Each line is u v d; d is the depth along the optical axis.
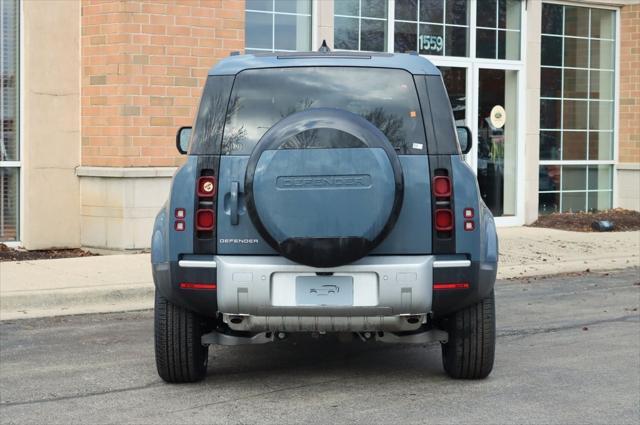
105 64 13.42
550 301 11.21
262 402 6.67
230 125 6.69
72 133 13.75
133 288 10.93
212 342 6.88
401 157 6.57
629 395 6.85
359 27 16.09
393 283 6.40
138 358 8.10
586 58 19.12
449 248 6.52
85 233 13.80
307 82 6.80
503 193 17.88
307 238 6.24
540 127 18.52
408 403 6.63
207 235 6.53
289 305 6.43
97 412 6.43
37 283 11.07
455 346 7.07
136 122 13.38
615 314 10.34
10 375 7.48
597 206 19.41
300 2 15.37
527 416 6.29
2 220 13.65
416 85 6.78
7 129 13.60
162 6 13.48
